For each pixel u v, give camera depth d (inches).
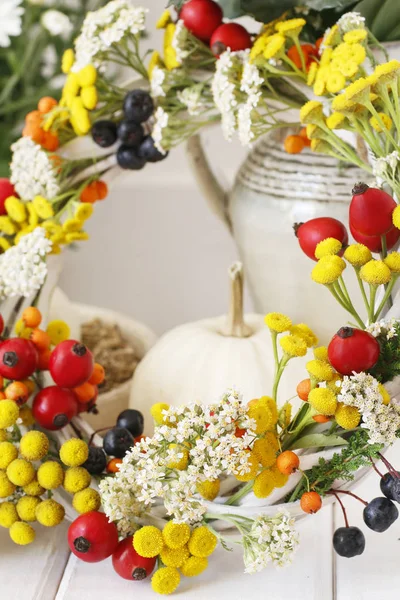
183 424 17.4
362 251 17.6
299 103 21.2
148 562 18.3
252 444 17.6
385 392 17.5
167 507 17.7
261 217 22.8
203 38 21.5
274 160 22.7
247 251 23.6
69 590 18.6
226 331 22.9
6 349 19.5
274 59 20.0
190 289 35.0
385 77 18.1
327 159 22.2
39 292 22.0
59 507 18.9
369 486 21.5
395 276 17.9
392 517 17.6
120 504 17.9
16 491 19.1
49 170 21.7
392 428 17.3
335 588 18.6
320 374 17.4
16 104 29.9
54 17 28.2
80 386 20.2
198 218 34.1
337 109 18.7
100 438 20.9
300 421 18.3
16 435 19.2
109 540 18.3
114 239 34.8
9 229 22.1
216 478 18.1
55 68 31.7
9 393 19.4
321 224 18.5
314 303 22.9
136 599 18.4
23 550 19.7
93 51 21.4
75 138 22.3
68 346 19.4
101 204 34.3
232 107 20.5
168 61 21.5
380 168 18.5
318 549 19.6
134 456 17.7
